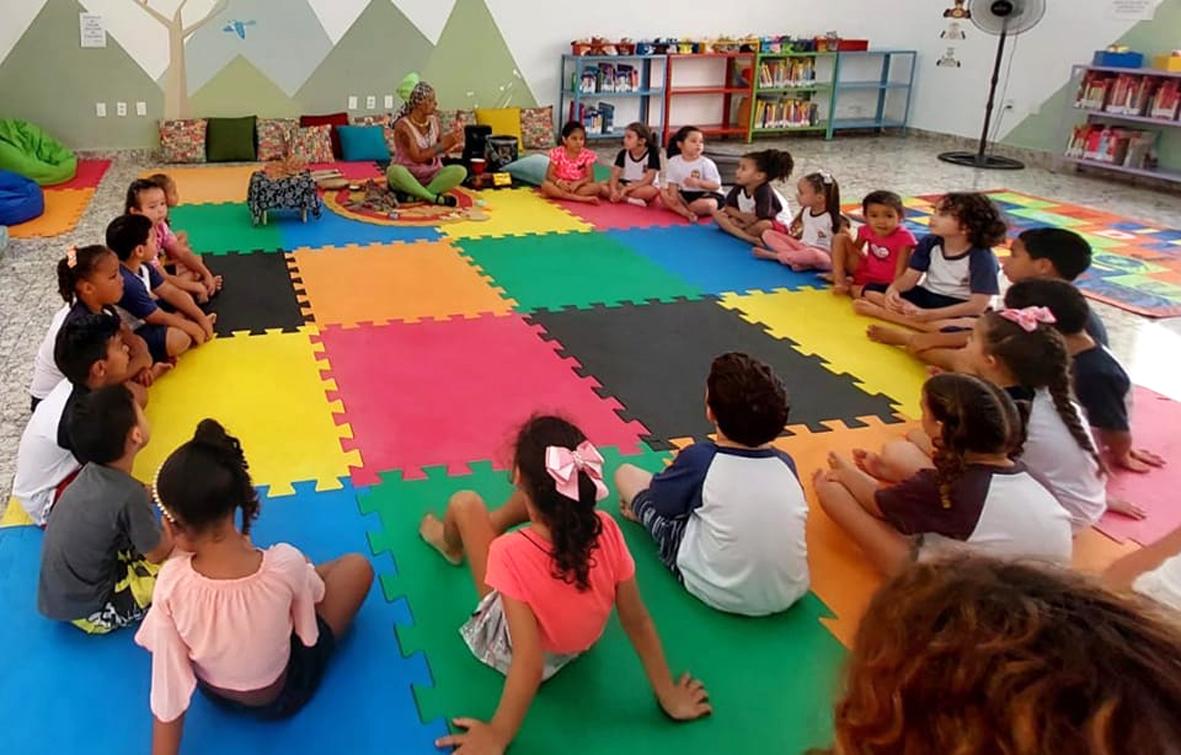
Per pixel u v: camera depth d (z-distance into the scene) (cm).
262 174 569
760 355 387
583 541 176
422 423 316
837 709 61
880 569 238
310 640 185
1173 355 402
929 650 54
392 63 814
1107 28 780
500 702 181
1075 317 285
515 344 389
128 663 204
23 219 561
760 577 218
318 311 420
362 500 269
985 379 246
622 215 612
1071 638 51
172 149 748
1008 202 690
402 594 229
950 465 218
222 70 766
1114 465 299
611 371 366
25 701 193
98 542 201
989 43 888
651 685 199
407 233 554
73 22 720
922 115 982
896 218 433
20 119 731
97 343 247
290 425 312
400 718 191
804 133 993
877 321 427
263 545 246
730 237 563
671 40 901
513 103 869
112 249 346
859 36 983
